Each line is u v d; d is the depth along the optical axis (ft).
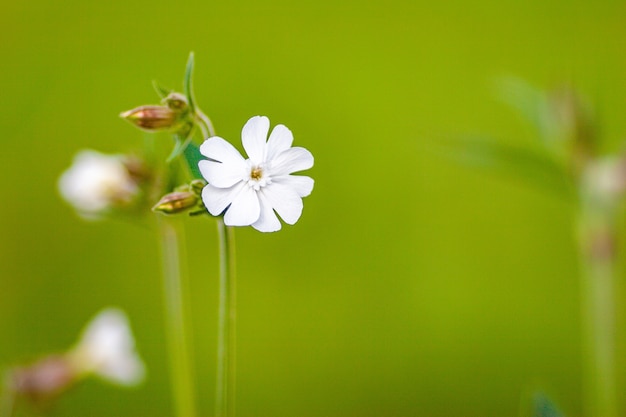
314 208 3.48
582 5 3.76
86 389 3.03
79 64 3.62
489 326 3.42
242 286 3.33
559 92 2.13
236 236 3.34
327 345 3.35
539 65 3.75
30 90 3.59
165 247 1.93
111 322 2.08
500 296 3.43
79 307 3.36
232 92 3.66
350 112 3.66
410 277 3.46
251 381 3.28
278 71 3.70
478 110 3.69
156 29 3.68
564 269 3.42
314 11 3.75
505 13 3.78
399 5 3.78
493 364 3.39
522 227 3.46
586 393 3.33
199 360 3.28
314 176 3.52
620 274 3.13
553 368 3.36
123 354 2.07
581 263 3.40
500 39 3.76
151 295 3.34
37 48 3.62
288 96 3.67
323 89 3.69
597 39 3.74
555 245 3.43
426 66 3.73
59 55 3.62
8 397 1.99
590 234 2.14
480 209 3.48
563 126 2.11
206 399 3.26
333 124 3.64
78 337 3.34
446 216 3.49
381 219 3.51
